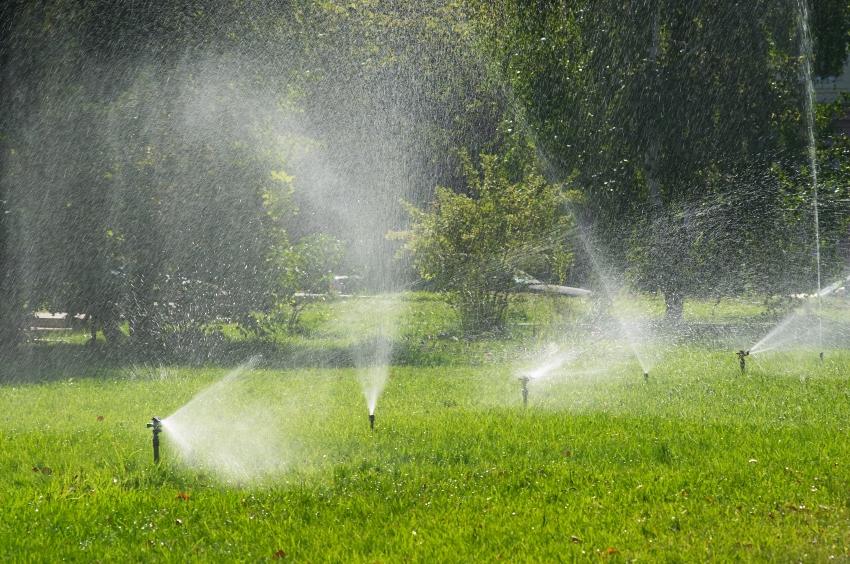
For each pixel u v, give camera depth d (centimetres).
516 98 3347
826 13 3647
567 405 1605
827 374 1933
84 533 934
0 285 2577
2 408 1658
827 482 1077
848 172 3133
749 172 3166
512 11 3553
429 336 2873
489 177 3058
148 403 1689
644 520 955
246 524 949
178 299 2670
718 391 1720
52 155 2644
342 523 955
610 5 3225
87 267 2644
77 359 2430
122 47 2869
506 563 836
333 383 1930
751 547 871
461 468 1159
